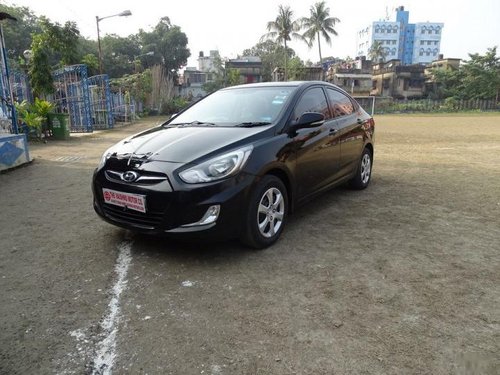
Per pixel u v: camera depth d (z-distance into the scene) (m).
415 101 56.09
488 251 3.73
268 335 2.46
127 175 3.43
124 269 3.37
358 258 3.57
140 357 2.28
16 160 8.24
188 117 4.63
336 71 60.50
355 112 5.70
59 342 2.42
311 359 2.25
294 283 3.11
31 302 2.88
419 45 107.50
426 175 7.45
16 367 2.20
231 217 3.31
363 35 112.00
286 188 4.05
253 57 65.44
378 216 4.80
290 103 4.25
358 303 2.82
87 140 14.74
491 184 6.61
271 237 3.78
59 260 3.58
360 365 2.20
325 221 4.60
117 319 2.65
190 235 3.24
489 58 53.81
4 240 4.11
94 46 54.28
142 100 37.75
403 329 2.51
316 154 4.40
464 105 52.69
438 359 2.24
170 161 3.37
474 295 2.93
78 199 5.75
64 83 18.06
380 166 8.52
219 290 3.01
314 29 51.78
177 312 2.72
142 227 3.41
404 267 3.39
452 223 4.55
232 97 4.76
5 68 9.77
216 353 2.30
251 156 3.49
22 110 13.90
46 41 19.25
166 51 63.28
